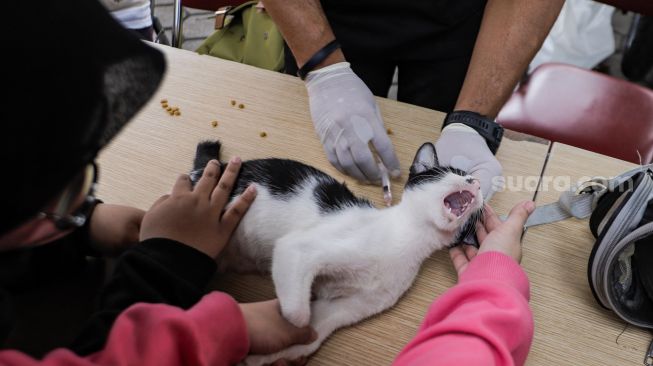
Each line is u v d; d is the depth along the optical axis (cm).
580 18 177
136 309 45
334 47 90
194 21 219
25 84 29
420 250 68
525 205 72
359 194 81
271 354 58
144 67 36
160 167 82
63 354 38
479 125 85
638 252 67
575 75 130
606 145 120
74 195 40
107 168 81
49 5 29
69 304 66
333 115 85
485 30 93
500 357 45
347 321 65
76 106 31
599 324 67
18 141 29
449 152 82
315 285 67
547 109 125
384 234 66
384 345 64
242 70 100
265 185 69
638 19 185
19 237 38
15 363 35
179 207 65
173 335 43
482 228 72
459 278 66
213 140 84
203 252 62
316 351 63
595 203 75
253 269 72
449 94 114
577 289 71
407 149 87
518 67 89
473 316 49
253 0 133
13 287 62
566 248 75
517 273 62
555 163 86
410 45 107
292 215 67
